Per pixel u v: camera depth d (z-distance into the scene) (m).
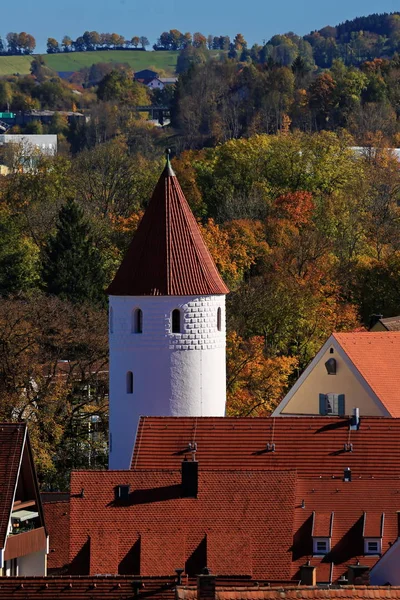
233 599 126.06
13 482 185.00
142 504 193.88
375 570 177.75
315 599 126.31
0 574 181.88
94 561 189.88
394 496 199.75
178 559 189.62
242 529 191.88
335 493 199.62
